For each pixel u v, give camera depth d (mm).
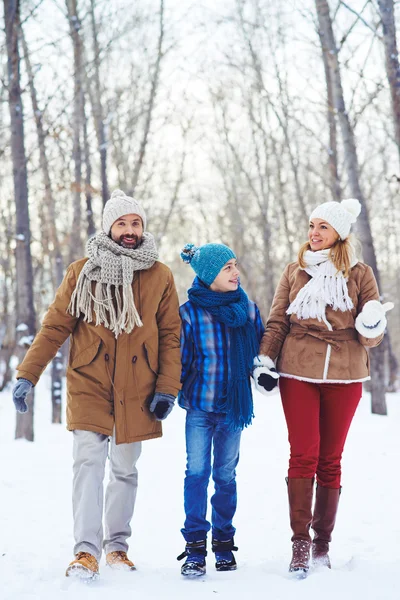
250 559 4004
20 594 3186
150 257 3859
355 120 13062
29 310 10828
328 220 3936
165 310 3904
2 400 20453
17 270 10859
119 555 3764
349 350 3838
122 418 3717
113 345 3768
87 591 3191
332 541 4281
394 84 9328
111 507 3834
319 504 3865
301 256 3986
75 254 16844
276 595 3131
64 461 7590
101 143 16156
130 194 18203
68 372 3820
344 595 3107
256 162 27906
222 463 3865
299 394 3807
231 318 3871
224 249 3969
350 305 3859
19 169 10820
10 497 5648
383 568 3514
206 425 3852
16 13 10453
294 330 3924
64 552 4051
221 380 3850
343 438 3889
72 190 15156
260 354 3918
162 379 3754
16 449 8688
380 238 36031
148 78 18891
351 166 13023
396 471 6574
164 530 4703
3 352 27000
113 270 3752
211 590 3236
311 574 3426
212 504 3873
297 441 3764
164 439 9312
